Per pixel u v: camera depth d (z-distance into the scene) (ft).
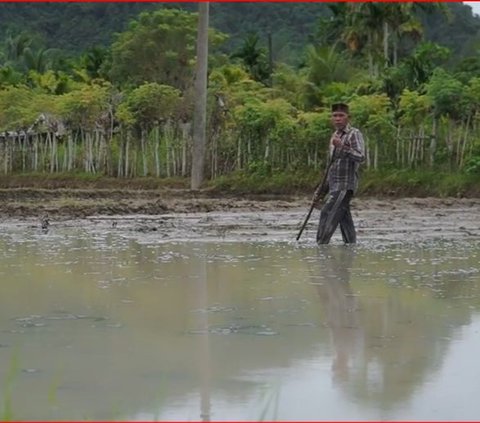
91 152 142.00
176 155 140.05
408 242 68.95
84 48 370.53
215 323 36.91
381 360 31.04
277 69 262.88
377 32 267.59
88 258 57.52
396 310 40.16
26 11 396.37
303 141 131.85
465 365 30.37
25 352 31.73
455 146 130.82
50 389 26.96
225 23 421.59
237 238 71.26
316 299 42.65
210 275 50.16
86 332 34.96
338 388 27.66
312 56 220.43
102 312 39.06
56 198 113.91
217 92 145.79
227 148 135.44
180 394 26.84
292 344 33.27
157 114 141.28
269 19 428.15
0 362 30.30
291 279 48.93
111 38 371.76
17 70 286.66
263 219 89.45
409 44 308.40
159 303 41.29
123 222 85.56
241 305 40.93
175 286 46.24
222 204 105.40
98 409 25.36
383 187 125.29
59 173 141.38
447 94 129.80
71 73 280.31
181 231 76.64
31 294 43.50
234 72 217.56
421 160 131.03
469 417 25.13
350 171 67.15
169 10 261.65
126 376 28.68
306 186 128.16
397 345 33.30
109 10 400.26
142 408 25.53
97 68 273.13
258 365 30.17
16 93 161.79
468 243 68.23
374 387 27.78
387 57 266.36
